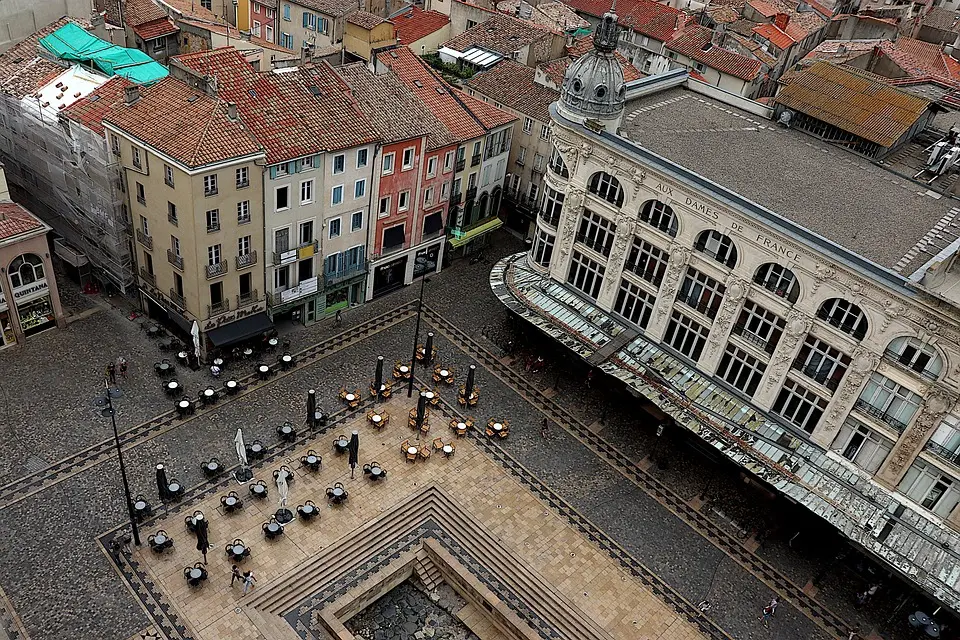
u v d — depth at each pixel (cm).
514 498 5544
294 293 6481
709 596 5075
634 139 6069
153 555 4753
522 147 8094
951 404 4706
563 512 5500
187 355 6147
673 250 5769
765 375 5578
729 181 5659
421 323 7106
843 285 4919
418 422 5847
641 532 5441
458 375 6588
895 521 5078
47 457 5253
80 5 7650
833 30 13125
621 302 6425
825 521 5309
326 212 6344
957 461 4834
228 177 5491
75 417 5575
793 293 5259
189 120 5534
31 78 6556
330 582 4819
